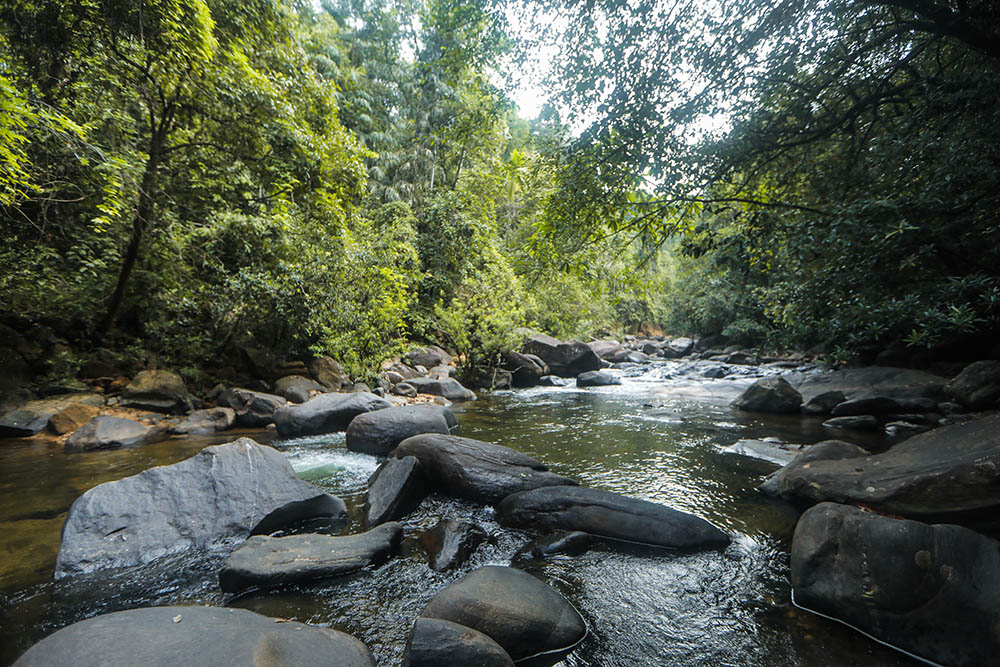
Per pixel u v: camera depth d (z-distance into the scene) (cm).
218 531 322
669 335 3059
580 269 513
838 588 225
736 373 1405
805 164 515
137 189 693
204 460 370
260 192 941
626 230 487
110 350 816
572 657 208
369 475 483
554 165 454
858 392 760
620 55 380
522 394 1124
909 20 389
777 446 549
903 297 413
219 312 847
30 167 605
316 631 204
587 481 446
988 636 182
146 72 674
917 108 409
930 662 193
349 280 975
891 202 374
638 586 266
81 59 661
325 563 275
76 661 165
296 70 871
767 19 351
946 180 375
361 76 1831
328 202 971
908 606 203
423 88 1769
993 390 624
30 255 721
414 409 611
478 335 1248
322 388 898
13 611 238
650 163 423
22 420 620
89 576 273
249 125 820
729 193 495
